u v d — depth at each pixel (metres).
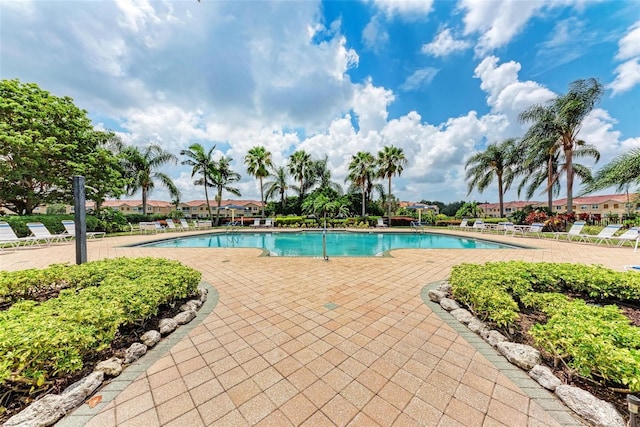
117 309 2.16
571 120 12.63
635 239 8.09
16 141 9.21
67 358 1.67
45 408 1.46
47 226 10.91
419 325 2.72
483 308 2.60
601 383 1.64
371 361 2.07
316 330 2.61
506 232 13.09
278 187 22.42
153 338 2.31
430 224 21.12
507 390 1.73
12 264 5.74
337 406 1.59
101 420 1.48
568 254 7.04
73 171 11.45
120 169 16.44
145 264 3.83
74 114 11.87
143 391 1.72
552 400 1.63
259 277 4.65
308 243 12.01
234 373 1.92
